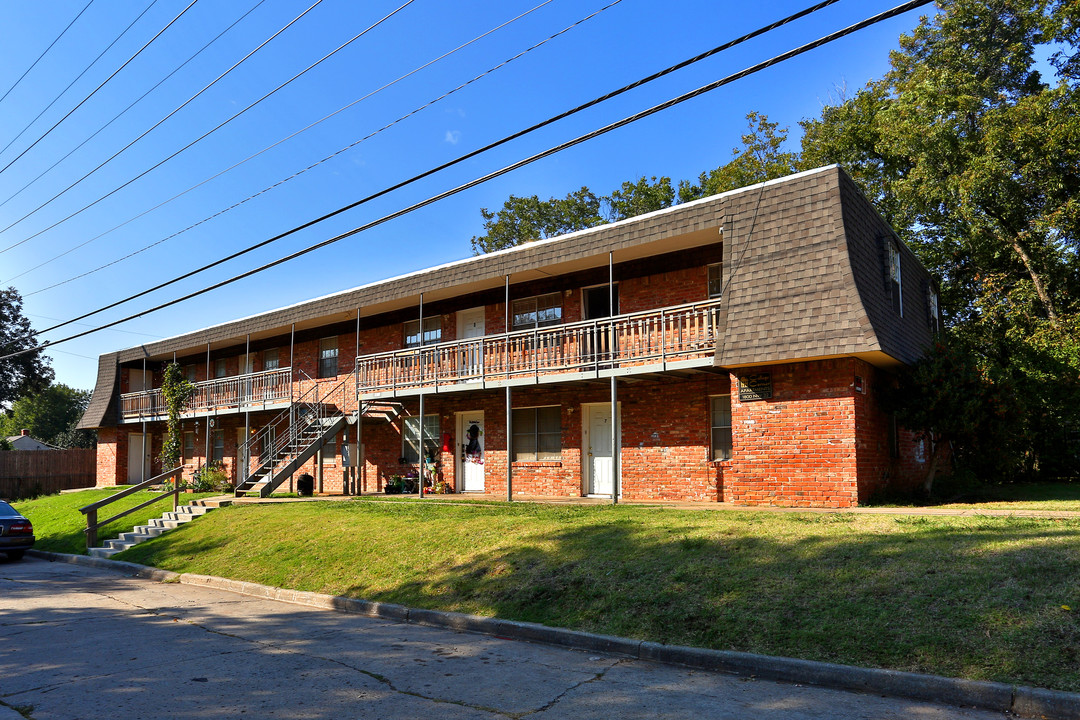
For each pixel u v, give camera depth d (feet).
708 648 22.54
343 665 23.17
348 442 74.38
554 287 63.16
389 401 71.67
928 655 19.80
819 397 43.14
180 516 61.57
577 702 19.08
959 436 46.06
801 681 20.40
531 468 63.93
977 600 21.90
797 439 43.65
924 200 89.76
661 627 24.52
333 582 36.63
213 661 23.89
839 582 24.86
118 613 33.60
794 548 28.81
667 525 35.06
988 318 85.25
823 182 44.14
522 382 55.62
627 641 24.00
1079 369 68.39
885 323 45.21
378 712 18.37
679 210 50.24
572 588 28.94
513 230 146.20
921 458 58.80
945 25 94.38
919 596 22.82
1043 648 18.99
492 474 66.85
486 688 20.45
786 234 44.98
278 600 36.52
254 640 27.17
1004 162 82.79
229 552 45.91
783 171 106.93
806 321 42.78
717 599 25.36
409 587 33.55
